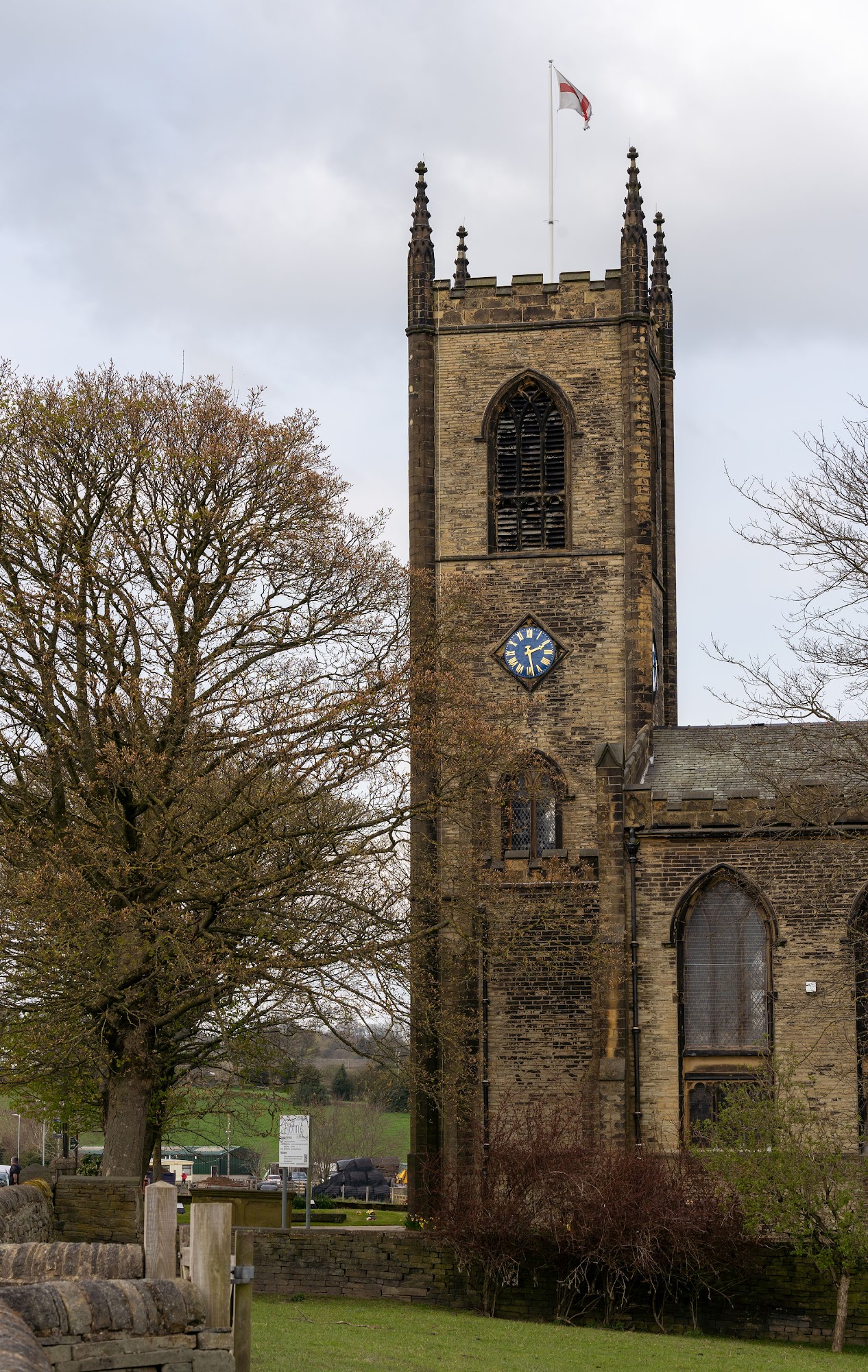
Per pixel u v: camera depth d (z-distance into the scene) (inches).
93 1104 1924.2
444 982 2190.0
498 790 2062.0
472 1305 1491.1
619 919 2030.0
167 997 1578.5
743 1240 1444.4
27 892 1472.7
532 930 2075.5
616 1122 1969.7
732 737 2352.4
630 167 2578.7
